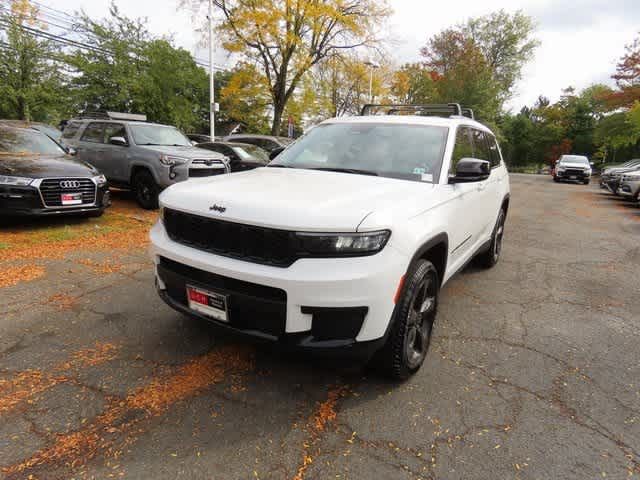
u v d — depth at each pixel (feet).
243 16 55.77
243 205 7.66
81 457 6.58
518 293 14.99
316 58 68.23
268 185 8.96
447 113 15.06
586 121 193.88
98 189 21.72
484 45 138.31
